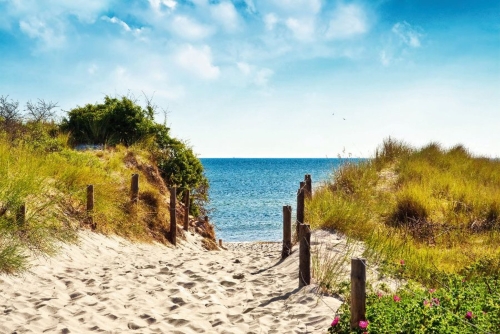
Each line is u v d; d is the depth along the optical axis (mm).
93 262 9844
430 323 5090
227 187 71875
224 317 6457
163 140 19922
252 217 39781
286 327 6008
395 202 13688
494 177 16641
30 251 8836
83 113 20344
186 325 6051
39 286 7504
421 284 7922
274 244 26266
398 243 10211
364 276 5363
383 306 5801
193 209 19203
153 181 17344
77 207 11844
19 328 5566
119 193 13766
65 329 5574
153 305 6945
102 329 5754
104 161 16219
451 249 10664
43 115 18766
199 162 19922
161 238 14367
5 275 7590
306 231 7746
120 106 20016
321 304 6844
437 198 13977
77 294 7188
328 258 8812
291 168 163625
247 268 9797
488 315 5586
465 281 7590
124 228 13031
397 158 18359
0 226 8617
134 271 9078
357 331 5219
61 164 13078
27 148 13258
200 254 12578
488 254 9531
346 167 15961
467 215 12812
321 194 13328
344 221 10906
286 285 8062
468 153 20000
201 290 7906
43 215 10078
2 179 9594
